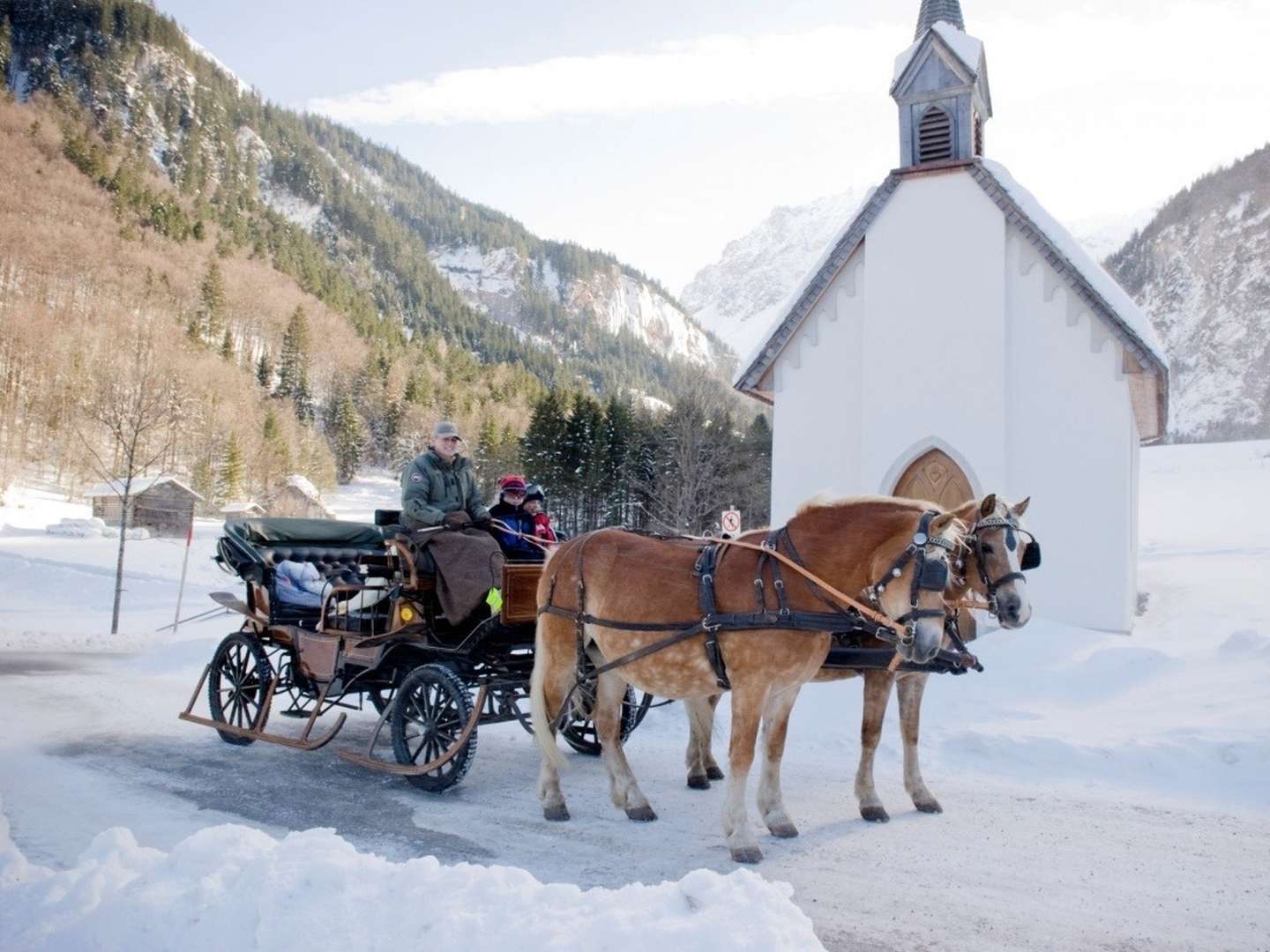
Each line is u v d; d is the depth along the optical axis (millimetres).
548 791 6938
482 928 3879
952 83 17016
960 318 16141
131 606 27562
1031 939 4824
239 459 81188
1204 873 5758
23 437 76812
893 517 6156
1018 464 15797
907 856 6055
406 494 8117
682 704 10617
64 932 4094
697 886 4113
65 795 7230
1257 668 10273
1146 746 8203
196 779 7824
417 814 6926
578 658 7055
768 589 6160
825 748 9078
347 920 4004
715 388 47594
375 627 8195
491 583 7691
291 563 9367
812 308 17531
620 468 61656
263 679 9109
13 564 31391
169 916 4062
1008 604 6328
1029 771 8234
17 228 134750
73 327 102250
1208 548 35281
